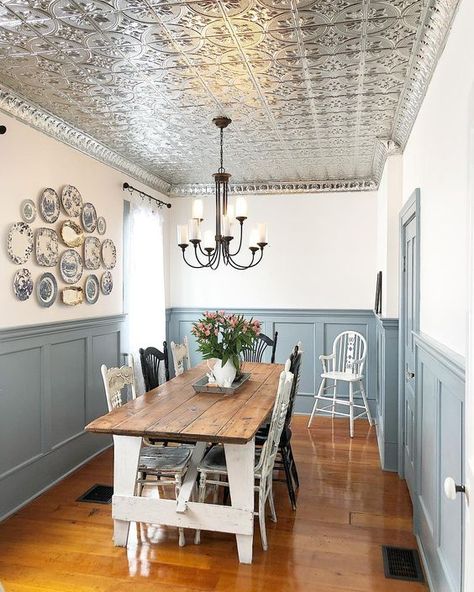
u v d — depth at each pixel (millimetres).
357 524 2883
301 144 4023
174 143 4004
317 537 2732
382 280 4352
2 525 2852
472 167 1145
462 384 1685
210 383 3270
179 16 2045
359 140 3902
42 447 3316
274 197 5473
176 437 2338
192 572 2383
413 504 2855
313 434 4656
